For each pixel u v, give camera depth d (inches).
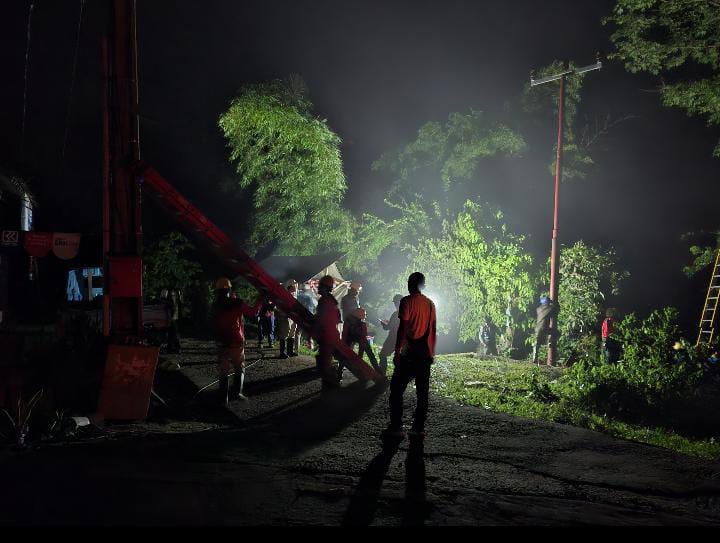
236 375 388.8
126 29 370.9
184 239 852.6
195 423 345.1
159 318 650.2
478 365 557.9
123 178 370.0
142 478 224.5
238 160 1060.5
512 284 655.1
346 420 333.7
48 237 525.7
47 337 482.3
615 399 393.4
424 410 294.2
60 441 289.6
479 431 308.0
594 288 674.8
